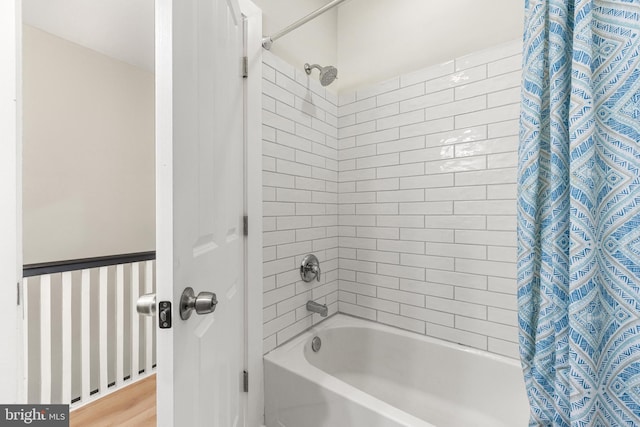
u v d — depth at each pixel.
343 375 1.77
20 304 0.84
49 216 2.06
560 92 0.78
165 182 0.61
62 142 2.12
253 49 1.35
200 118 0.77
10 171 0.82
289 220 1.60
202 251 0.79
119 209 2.44
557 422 0.76
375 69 1.84
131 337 2.11
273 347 1.50
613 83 0.71
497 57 1.41
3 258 0.81
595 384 0.71
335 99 1.95
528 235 0.84
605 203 0.71
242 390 1.35
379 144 1.80
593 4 0.73
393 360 1.69
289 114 1.59
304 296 1.70
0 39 0.81
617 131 0.70
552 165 0.78
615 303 0.70
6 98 0.82
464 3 1.53
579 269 0.72
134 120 2.54
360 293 1.90
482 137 1.45
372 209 1.84
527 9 0.87
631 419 0.68
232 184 1.12
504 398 1.37
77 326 1.99
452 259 1.56
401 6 1.75
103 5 1.80
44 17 1.90
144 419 1.71
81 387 1.80
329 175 1.90
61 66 2.12
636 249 0.68
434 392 1.56
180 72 0.65
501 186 1.41
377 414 1.05
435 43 1.62
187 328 0.69
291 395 1.33
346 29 1.97
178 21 0.64
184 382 0.67
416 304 1.68
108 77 2.37
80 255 2.21
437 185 1.59
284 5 1.61
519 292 0.87
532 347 0.85
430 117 1.61
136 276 2.08
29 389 1.74
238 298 1.26
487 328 1.46
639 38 0.69
